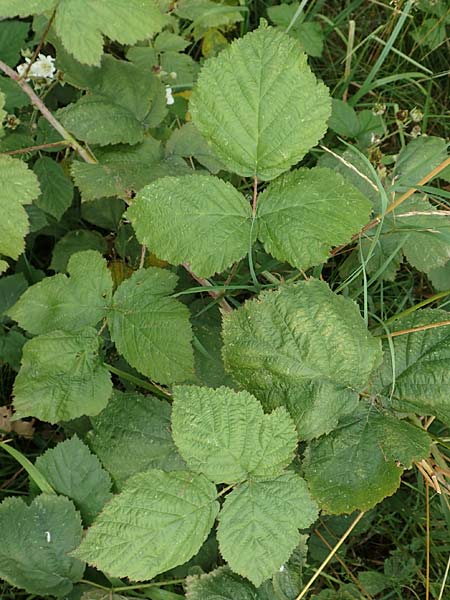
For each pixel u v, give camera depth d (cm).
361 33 59
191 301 44
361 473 29
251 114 31
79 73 39
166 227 31
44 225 45
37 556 34
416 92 57
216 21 51
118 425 36
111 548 28
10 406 44
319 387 30
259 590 34
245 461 29
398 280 49
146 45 49
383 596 41
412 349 31
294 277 40
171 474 29
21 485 41
